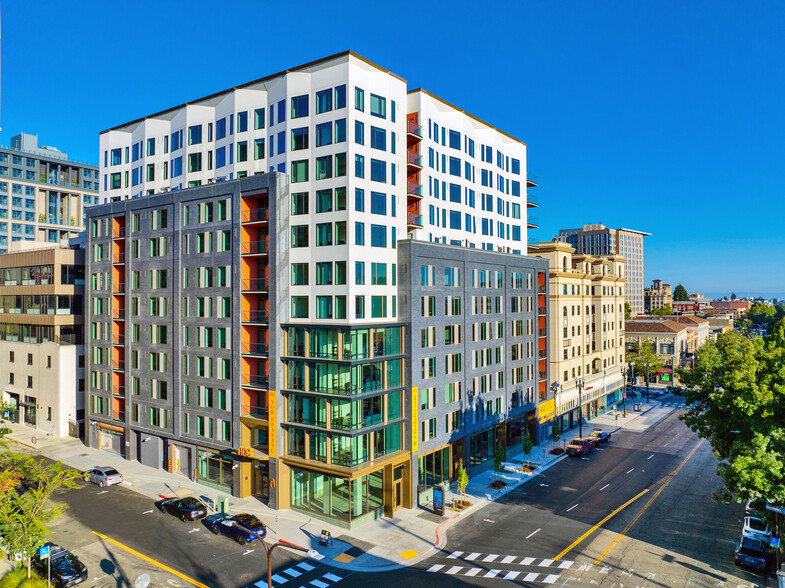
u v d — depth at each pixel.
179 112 54.09
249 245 46.78
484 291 55.25
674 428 74.81
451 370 50.06
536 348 64.38
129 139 59.78
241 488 45.88
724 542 37.50
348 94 41.94
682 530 39.50
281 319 44.09
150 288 53.50
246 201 46.66
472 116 58.53
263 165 47.19
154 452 53.19
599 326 84.62
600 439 65.25
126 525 40.09
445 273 49.75
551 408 67.50
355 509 40.53
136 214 55.03
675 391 40.38
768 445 32.56
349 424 40.41
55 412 64.25
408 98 50.84
